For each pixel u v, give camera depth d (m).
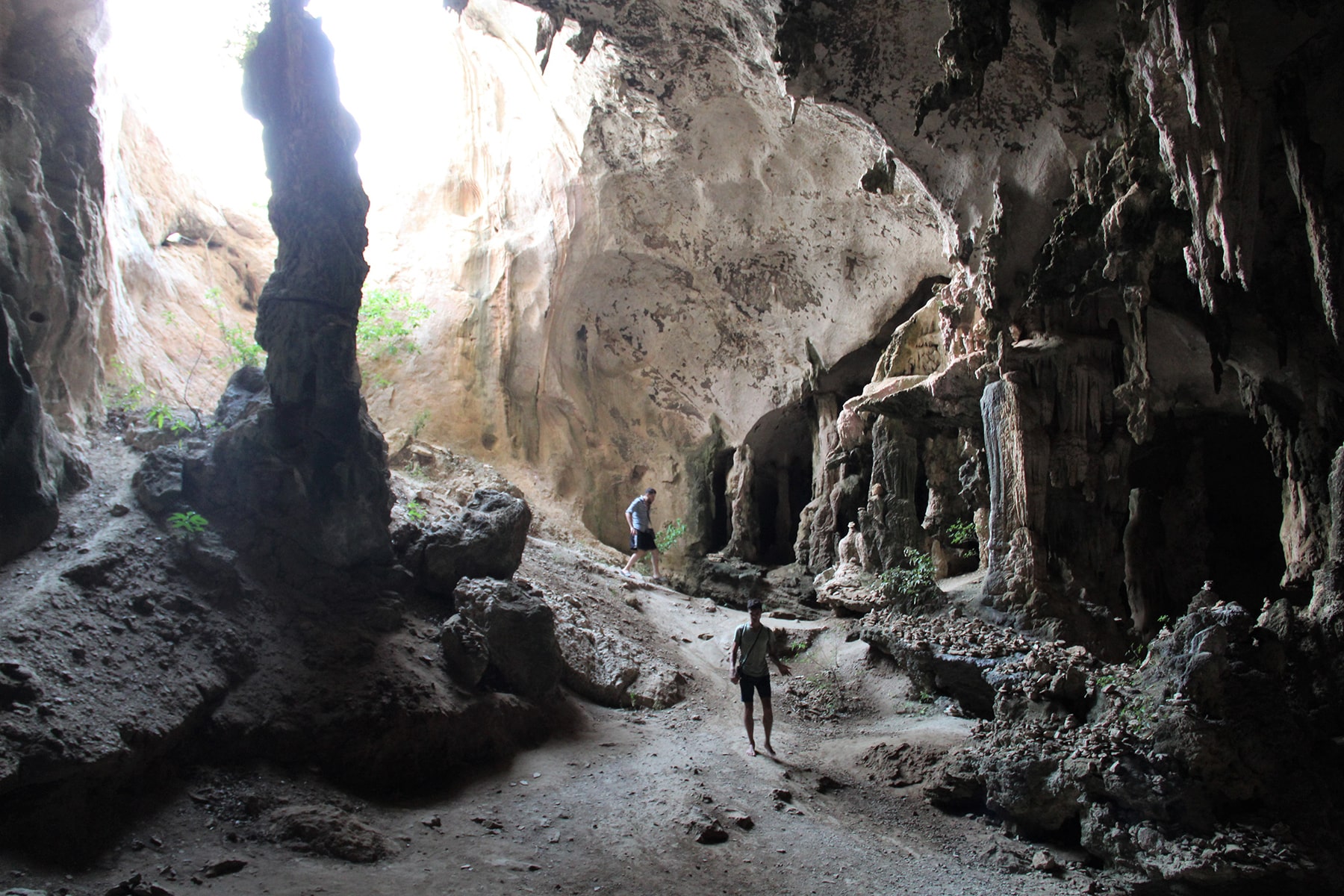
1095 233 10.83
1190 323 12.09
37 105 10.14
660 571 17.75
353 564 9.07
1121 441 11.81
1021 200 11.55
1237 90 8.04
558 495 17.73
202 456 8.84
